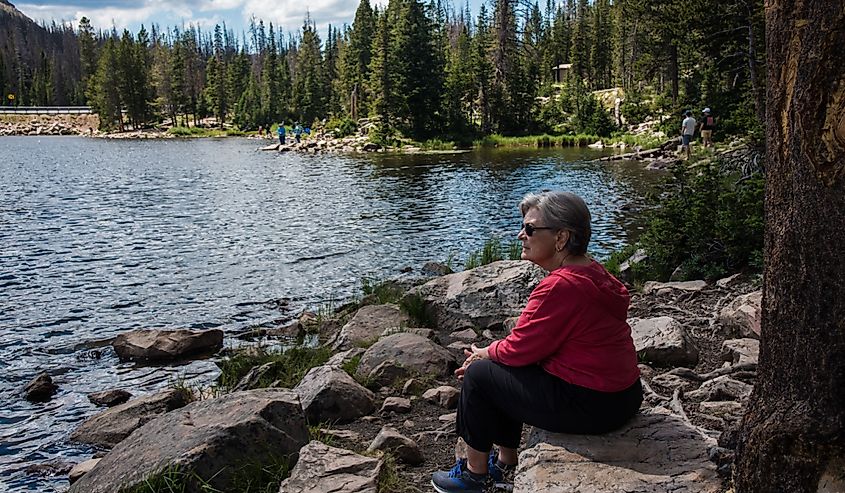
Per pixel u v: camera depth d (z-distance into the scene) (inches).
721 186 404.8
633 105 2206.0
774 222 105.3
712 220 361.4
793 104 98.3
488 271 327.6
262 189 992.2
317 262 512.7
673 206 383.6
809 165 96.3
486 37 2564.0
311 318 358.3
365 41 2928.2
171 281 456.4
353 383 209.3
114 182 1103.0
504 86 2342.5
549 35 3786.9
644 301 320.5
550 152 1727.4
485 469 138.0
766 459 102.7
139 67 3595.0
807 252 98.0
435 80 2230.6
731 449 119.3
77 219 715.4
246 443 155.6
